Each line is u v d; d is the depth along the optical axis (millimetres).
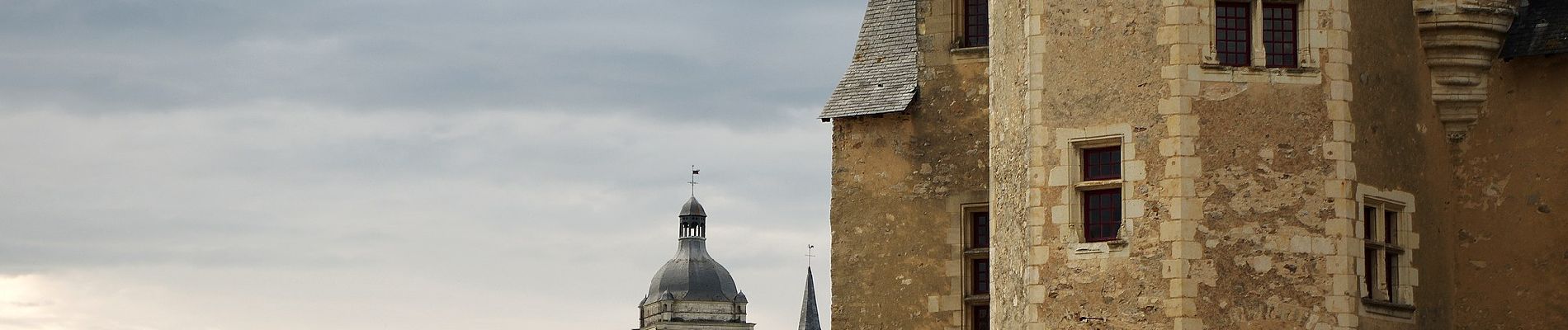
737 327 139375
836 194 33188
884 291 32625
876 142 33000
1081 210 27078
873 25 33969
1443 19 28578
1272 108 26609
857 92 33250
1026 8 27844
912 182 32625
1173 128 26375
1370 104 27422
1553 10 28984
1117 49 26906
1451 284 29047
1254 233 26328
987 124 32188
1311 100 26766
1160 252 26266
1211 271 26156
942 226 32344
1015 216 27953
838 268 33031
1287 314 26266
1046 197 27203
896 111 32562
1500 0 28906
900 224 32625
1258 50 26688
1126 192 26609
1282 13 27047
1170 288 26141
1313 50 26859
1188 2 26594
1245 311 26172
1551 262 28594
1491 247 28969
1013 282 27953
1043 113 27344
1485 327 28906
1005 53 28641
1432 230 28625
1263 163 26484
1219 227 26266
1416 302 28031
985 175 32062
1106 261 26641
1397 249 27922
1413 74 28516
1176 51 26484
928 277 32312
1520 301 28734
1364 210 27172
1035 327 27094
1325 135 26766
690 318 138750
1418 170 28391
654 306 139875
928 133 32594
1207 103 26469
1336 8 27031
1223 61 26781
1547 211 28672
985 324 32000
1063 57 27281
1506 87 29047
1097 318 26609
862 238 32906
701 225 142875
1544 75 28859
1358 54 27297
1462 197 29188
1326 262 26484
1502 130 29000
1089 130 26969
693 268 140750
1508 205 28906
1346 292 26500
